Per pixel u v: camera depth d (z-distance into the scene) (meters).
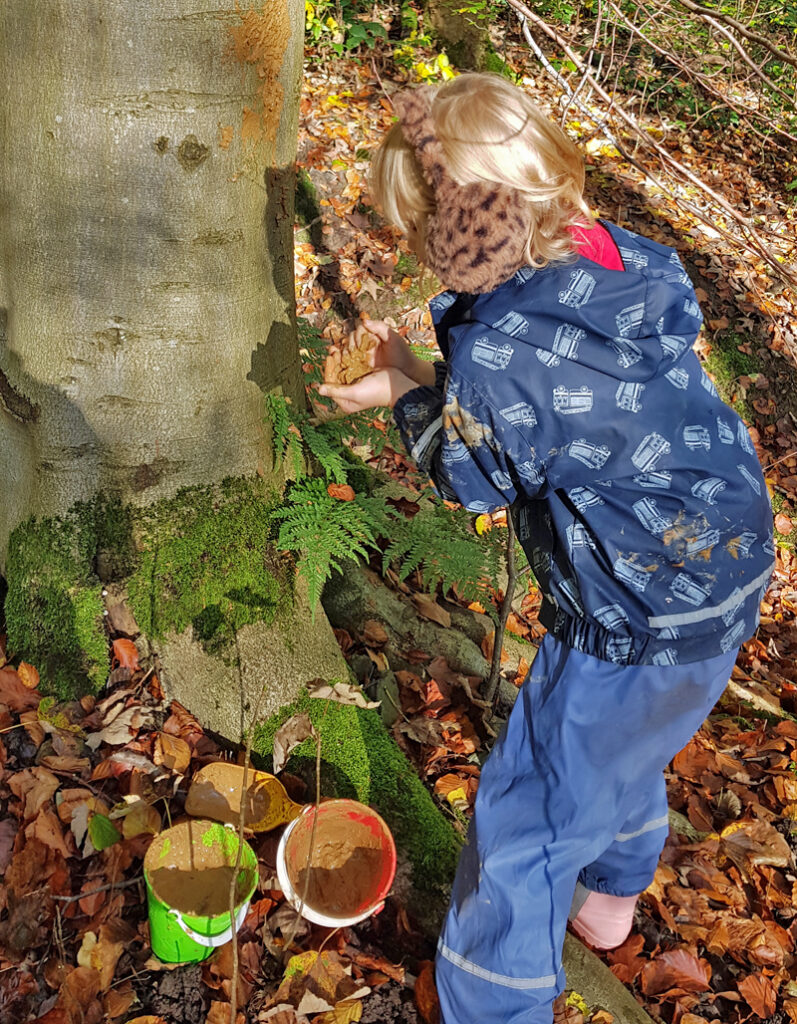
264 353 2.23
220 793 1.96
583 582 1.53
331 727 2.23
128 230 1.90
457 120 1.32
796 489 4.71
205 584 2.20
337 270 4.31
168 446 2.11
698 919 2.33
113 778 2.02
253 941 1.88
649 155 6.11
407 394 1.69
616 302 1.40
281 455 2.28
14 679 2.16
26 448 2.15
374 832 1.92
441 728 2.57
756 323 5.11
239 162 1.96
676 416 1.45
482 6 5.86
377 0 6.47
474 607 3.04
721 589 1.49
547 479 1.50
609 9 2.51
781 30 5.06
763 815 2.73
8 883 1.81
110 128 1.81
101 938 1.78
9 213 1.94
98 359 2.01
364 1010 1.82
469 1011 1.70
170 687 2.15
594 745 1.58
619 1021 1.98
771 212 6.03
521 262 1.42
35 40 1.76
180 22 1.74
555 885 1.62
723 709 3.35
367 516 2.39
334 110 5.30
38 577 2.18
